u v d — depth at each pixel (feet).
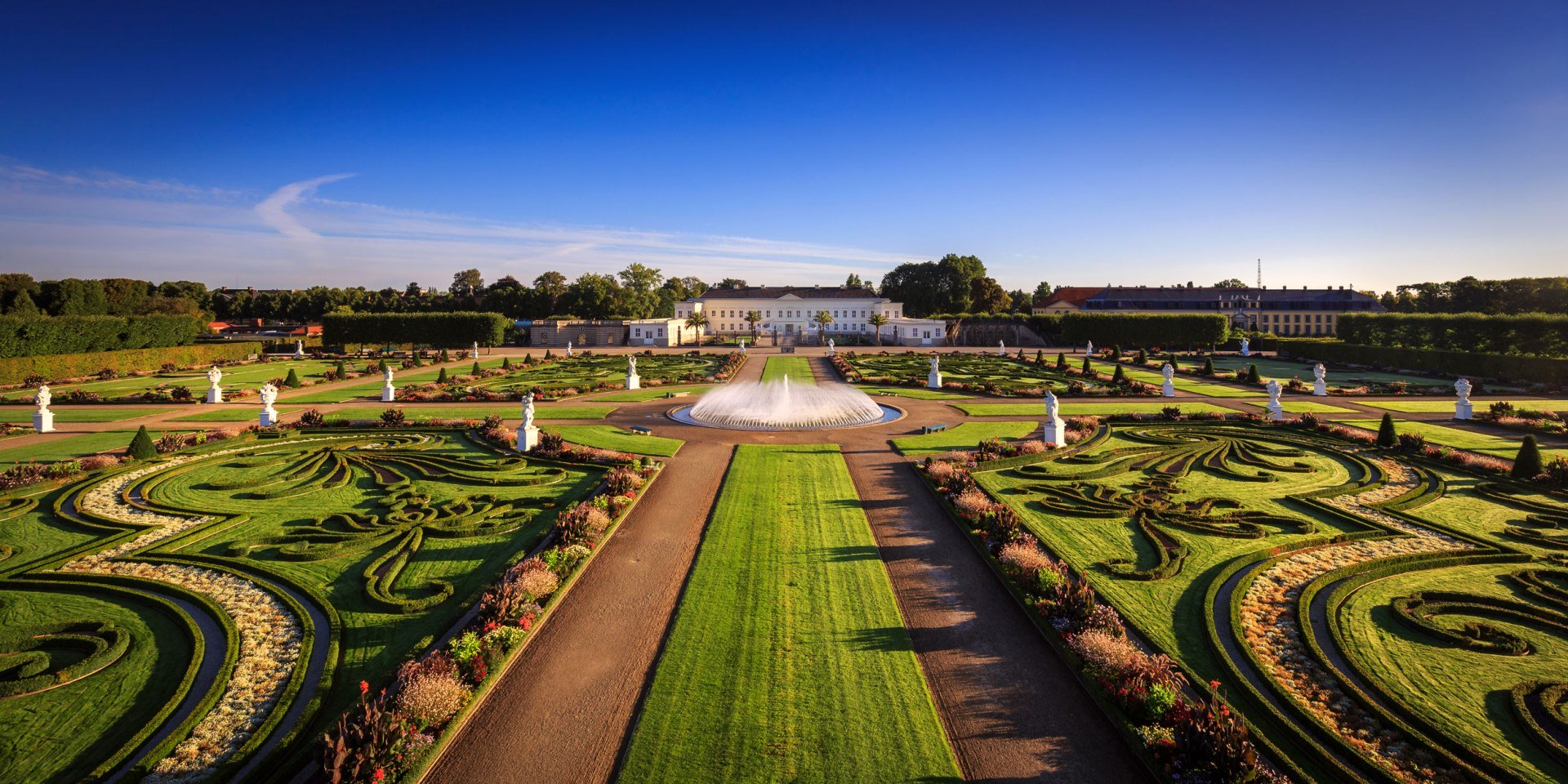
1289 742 49.26
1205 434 150.71
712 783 45.88
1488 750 48.57
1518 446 141.49
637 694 56.34
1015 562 77.05
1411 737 49.19
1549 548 84.89
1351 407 197.36
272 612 70.13
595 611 70.38
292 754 48.62
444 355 377.09
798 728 51.39
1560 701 53.52
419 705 50.24
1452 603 69.46
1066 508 98.94
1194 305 653.30
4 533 93.35
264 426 164.04
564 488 113.70
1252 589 73.97
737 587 75.15
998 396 226.99
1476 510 99.66
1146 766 47.01
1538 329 289.74
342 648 62.75
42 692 56.75
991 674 58.75
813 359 392.06
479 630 63.10
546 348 513.86
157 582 75.36
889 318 645.92
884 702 54.60
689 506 105.09
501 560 83.20
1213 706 47.34
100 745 50.47
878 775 46.70
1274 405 169.68
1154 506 99.96
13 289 442.91
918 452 138.92
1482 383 249.96
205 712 53.16
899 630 65.92
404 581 77.20
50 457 137.69
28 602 72.59
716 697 55.16
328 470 124.16
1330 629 64.59
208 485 112.57
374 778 43.83
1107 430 156.25
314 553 83.20
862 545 87.86
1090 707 54.13
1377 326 367.45
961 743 50.01
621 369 321.32
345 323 507.30
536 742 50.44
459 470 124.57
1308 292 652.89
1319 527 93.25
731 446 146.00
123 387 251.19
